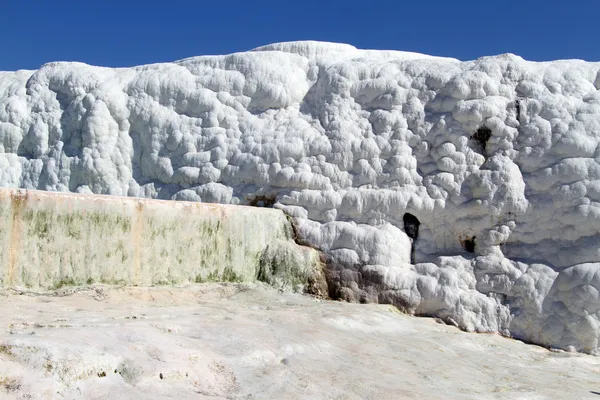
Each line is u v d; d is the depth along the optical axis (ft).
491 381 14.37
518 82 24.00
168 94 28.58
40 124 29.53
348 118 25.82
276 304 20.10
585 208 20.72
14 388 8.42
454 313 21.33
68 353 9.34
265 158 25.94
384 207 23.80
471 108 23.54
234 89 28.07
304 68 28.66
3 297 15.66
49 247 17.29
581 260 20.45
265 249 23.63
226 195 26.13
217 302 19.47
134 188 27.89
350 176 24.86
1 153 29.55
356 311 19.75
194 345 12.06
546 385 14.51
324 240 23.93
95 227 18.31
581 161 21.33
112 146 28.37
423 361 15.15
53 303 15.87
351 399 11.16
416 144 24.40
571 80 23.35
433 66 25.84
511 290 21.11
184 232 20.72
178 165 27.40
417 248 23.31
